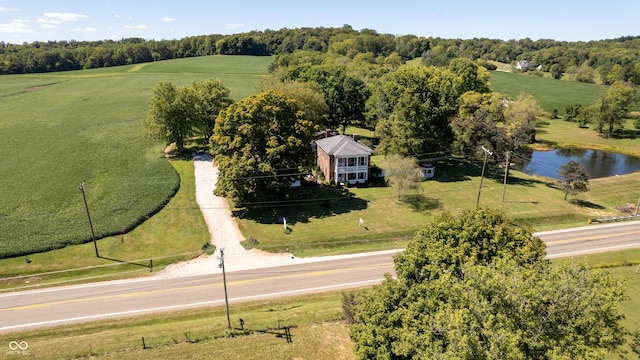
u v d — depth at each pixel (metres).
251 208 56.16
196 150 78.62
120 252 45.59
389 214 55.31
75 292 38.81
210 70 177.00
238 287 39.62
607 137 99.56
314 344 29.72
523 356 17.30
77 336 32.19
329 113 90.81
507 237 27.50
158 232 49.91
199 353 29.02
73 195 58.44
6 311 35.88
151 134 75.06
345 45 195.00
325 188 63.56
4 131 88.50
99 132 88.88
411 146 66.06
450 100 74.31
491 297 19.83
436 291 22.53
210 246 47.19
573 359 17.91
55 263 43.22
